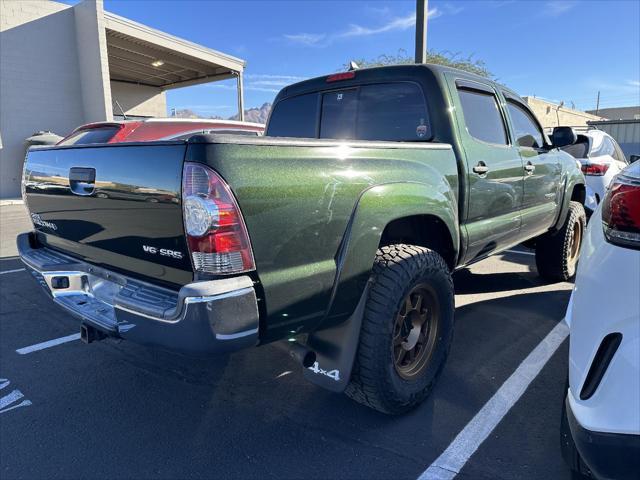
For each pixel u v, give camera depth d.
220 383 3.36
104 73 17.27
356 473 2.43
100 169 2.49
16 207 14.27
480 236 3.52
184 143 2.03
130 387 3.31
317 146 2.32
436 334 3.03
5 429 2.84
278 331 2.22
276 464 2.51
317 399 3.14
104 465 2.52
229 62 20.80
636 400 1.59
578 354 1.83
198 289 1.93
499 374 3.38
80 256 3.00
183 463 2.52
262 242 2.07
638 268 1.62
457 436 2.71
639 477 1.64
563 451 2.13
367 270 2.52
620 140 24.36
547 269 5.38
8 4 16.19
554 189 4.77
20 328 4.37
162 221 2.20
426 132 3.45
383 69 3.72
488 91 3.89
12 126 16.70
